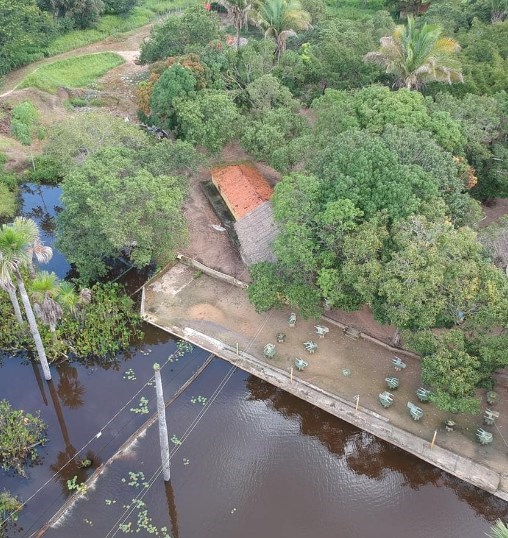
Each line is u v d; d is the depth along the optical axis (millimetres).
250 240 48750
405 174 38875
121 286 47750
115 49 92250
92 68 84938
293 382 39719
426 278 35000
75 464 35875
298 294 40500
